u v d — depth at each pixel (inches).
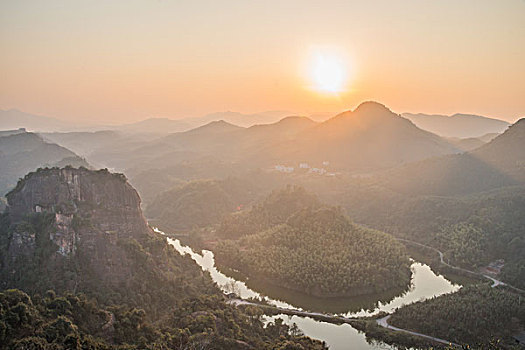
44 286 5826.8
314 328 7411.4
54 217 6555.1
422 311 7406.5
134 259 7111.2
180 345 5064.0
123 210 7751.0
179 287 7263.8
